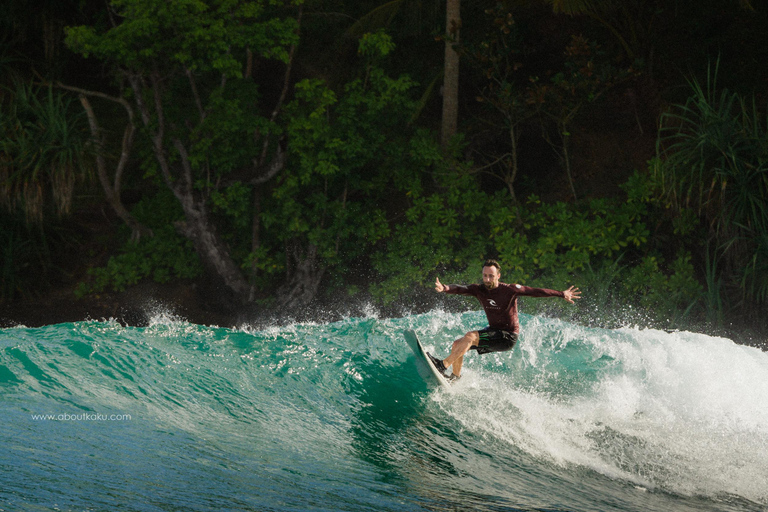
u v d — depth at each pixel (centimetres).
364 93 1892
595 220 1853
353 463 709
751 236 1622
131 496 518
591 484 720
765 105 1983
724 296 1694
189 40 1628
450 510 595
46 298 2003
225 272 1927
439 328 1186
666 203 1730
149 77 1841
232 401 827
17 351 815
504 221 1886
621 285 1822
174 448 655
